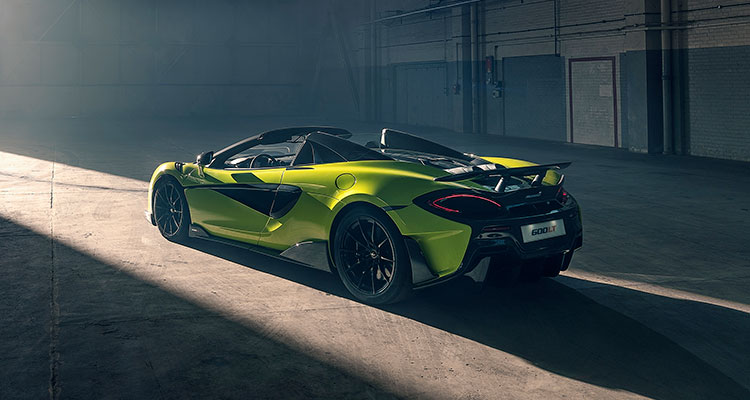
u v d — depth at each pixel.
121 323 3.60
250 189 4.73
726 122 11.94
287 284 4.35
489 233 3.62
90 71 28.36
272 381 2.92
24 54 27.38
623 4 13.89
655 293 4.26
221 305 3.92
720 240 5.77
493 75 18.50
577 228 4.07
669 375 3.05
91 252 5.13
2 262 4.81
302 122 25.30
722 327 3.66
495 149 14.51
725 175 9.90
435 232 3.65
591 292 4.27
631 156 12.67
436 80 21.47
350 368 3.07
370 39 25.22
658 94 13.05
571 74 15.69
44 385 2.84
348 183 4.07
